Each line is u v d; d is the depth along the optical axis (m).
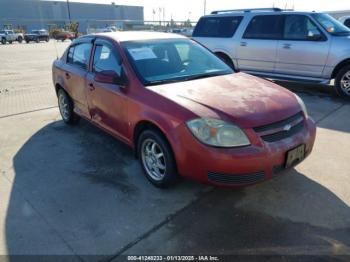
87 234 2.64
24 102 7.06
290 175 3.49
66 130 5.14
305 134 3.00
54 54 20.20
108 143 4.54
